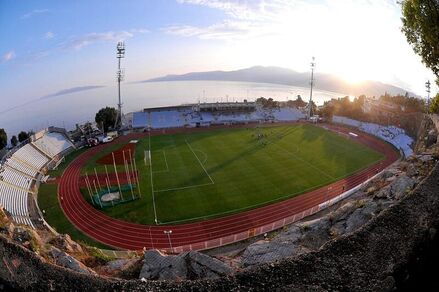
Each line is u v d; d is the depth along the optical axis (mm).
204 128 99875
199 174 59156
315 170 60312
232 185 53844
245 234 39125
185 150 74812
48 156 69500
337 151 71938
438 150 27203
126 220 43688
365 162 64625
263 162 65000
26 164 61312
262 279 9773
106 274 17922
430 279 11203
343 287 9445
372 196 22781
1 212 31469
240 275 10008
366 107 106312
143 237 39594
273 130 93625
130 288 10000
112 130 97812
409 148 70688
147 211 45844
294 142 79875
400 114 91938
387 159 66500
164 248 37156
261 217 43500
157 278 16406
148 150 75750
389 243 11164
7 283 11273
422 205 13039
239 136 87125
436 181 14539
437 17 21844
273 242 19828
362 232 11570
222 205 47031
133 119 108938
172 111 115875
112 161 68812
